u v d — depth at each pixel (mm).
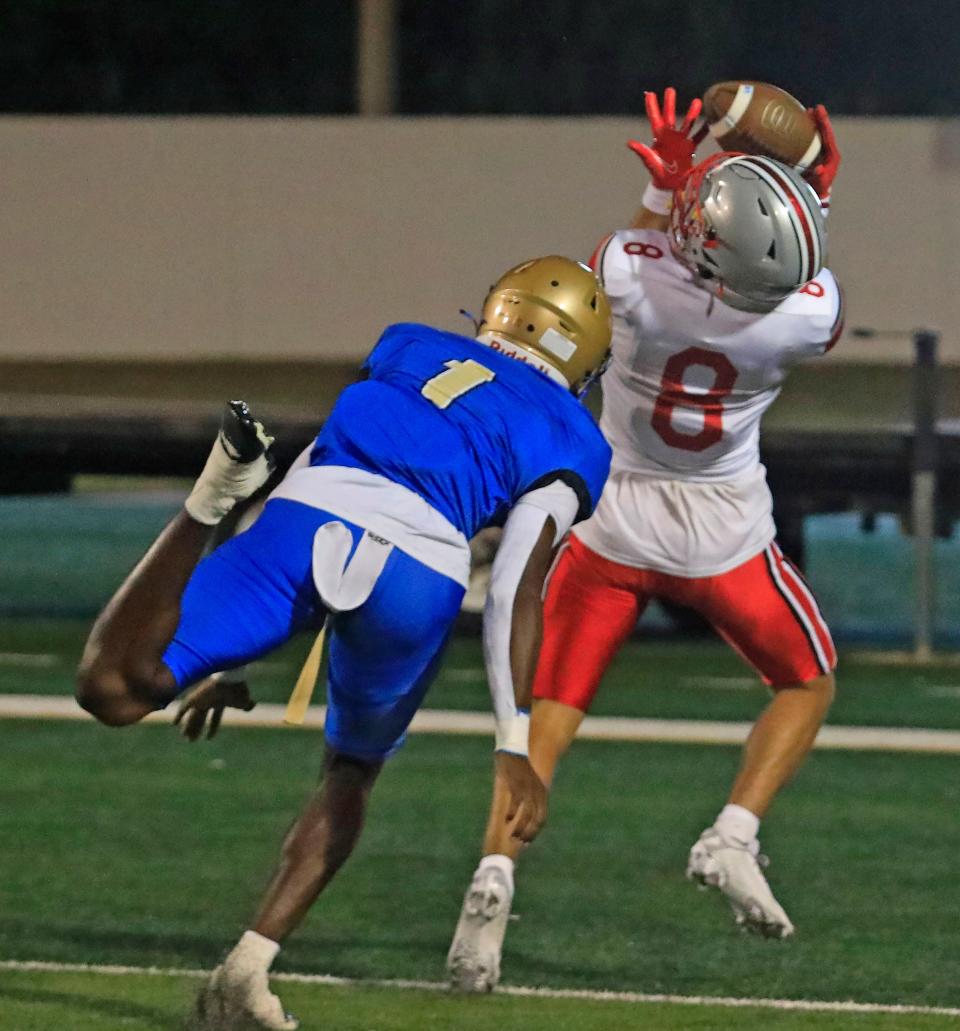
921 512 41688
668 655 42562
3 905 19375
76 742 30156
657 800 26203
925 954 17938
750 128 17797
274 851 22234
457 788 26797
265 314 49406
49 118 49531
